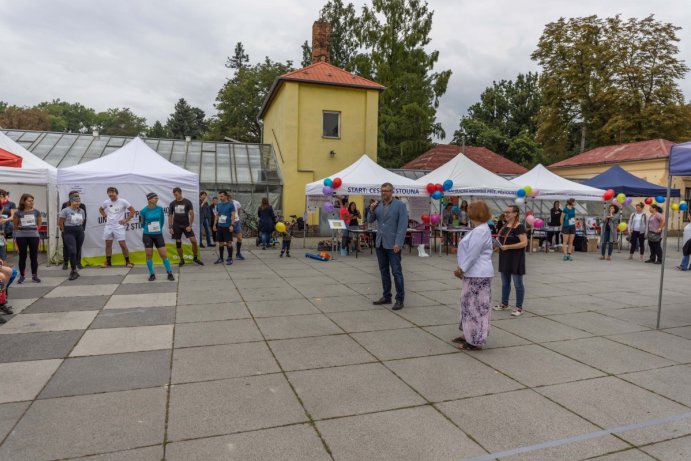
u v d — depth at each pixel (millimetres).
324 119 21078
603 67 32531
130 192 10805
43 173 10164
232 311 6348
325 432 3057
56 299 6953
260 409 3379
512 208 6457
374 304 6895
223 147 22641
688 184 25172
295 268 10570
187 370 4133
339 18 37438
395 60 29984
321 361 4422
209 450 2812
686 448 2926
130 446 2840
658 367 4395
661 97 30734
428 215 13742
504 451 2857
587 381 4020
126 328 5441
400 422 3215
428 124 29656
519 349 4891
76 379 3889
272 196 20125
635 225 13375
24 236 8172
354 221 13820
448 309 6660
